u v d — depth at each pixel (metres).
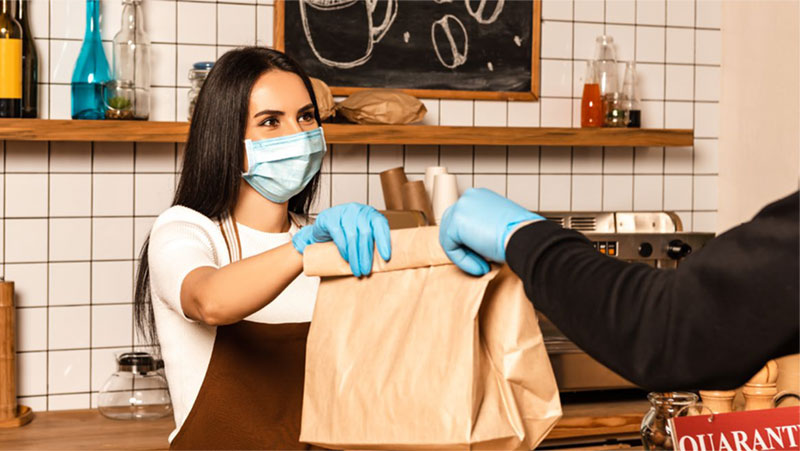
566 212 2.50
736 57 2.79
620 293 0.66
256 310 1.15
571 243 0.71
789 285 0.59
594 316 0.67
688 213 2.85
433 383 0.87
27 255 2.31
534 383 0.89
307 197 1.73
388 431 0.88
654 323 0.65
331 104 2.31
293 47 2.48
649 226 2.56
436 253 0.92
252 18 2.46
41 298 2.32
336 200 2.53
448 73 2.61
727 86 2.83
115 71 2.22
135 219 2.39
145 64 2.25
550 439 2.12
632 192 2.79
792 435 1.11
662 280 0.66
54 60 2.30
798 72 2.53
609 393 2.31
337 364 0.96
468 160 2.63
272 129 1.50
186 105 2.41
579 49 2.72
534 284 0.71
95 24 2.25
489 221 0.78
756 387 1.39
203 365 1.48
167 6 2.39
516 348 0.89
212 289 1.16
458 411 0.84
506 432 0.86
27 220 2.30
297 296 1.55
